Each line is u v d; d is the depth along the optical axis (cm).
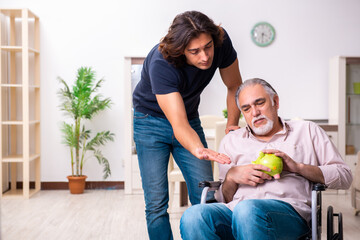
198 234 173
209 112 577
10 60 557
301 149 196
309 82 589
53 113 569
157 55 203
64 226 382
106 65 573
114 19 572
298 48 586
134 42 574
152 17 574
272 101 197
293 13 584
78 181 534
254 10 581
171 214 422
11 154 557
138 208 457
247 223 166
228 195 198
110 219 408
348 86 557
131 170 533
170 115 197
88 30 571
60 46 568
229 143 209
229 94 241
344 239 337
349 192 545
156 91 201
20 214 429
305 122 201
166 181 230
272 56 584
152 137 227
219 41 191
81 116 537
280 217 172
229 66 228
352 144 558
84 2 570
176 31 183
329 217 188
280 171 184
